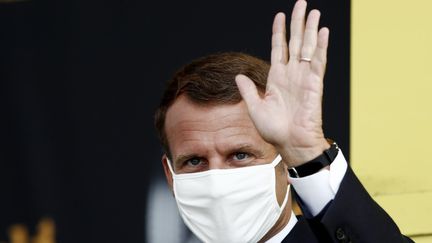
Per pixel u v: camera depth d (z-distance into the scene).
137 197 6.91
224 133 4.71
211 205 4.76
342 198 4.06
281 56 4.25
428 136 6.37
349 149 6.47
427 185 6.38
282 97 4.19
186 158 4.78
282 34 4.29
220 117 4.71
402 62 6.36
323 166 4.11
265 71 4.84
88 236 6.98
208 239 4.84
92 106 6.94
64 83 6.95
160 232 6.89
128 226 6.93
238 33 6.68
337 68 6.48
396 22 6.35
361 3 6.36
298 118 4.12
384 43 6.36
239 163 4.74
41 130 6.98
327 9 6.49
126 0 6.86
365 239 4.08
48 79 6.97
